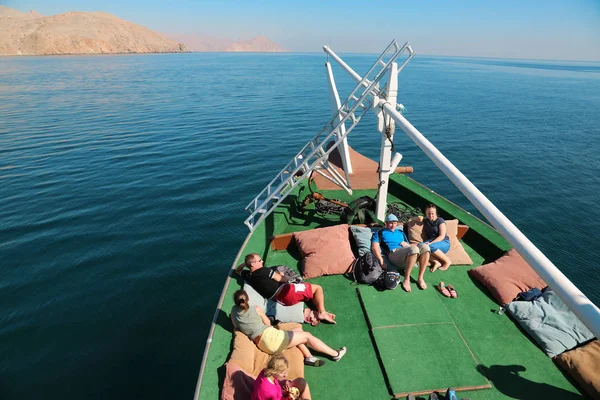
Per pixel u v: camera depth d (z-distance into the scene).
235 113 32.47
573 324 4.62
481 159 20.84
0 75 62.31
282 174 8.39
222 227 12.00
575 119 33.78
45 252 10.38
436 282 5.71
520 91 59.44
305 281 5.75
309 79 68.31
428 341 4.52
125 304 8.41
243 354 4.14
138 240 11.09
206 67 102.31
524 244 3.16
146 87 50.16
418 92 52.34
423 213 8.43
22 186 15.10
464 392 3.95
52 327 7.69
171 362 6.89
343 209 7.94
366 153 21.73
